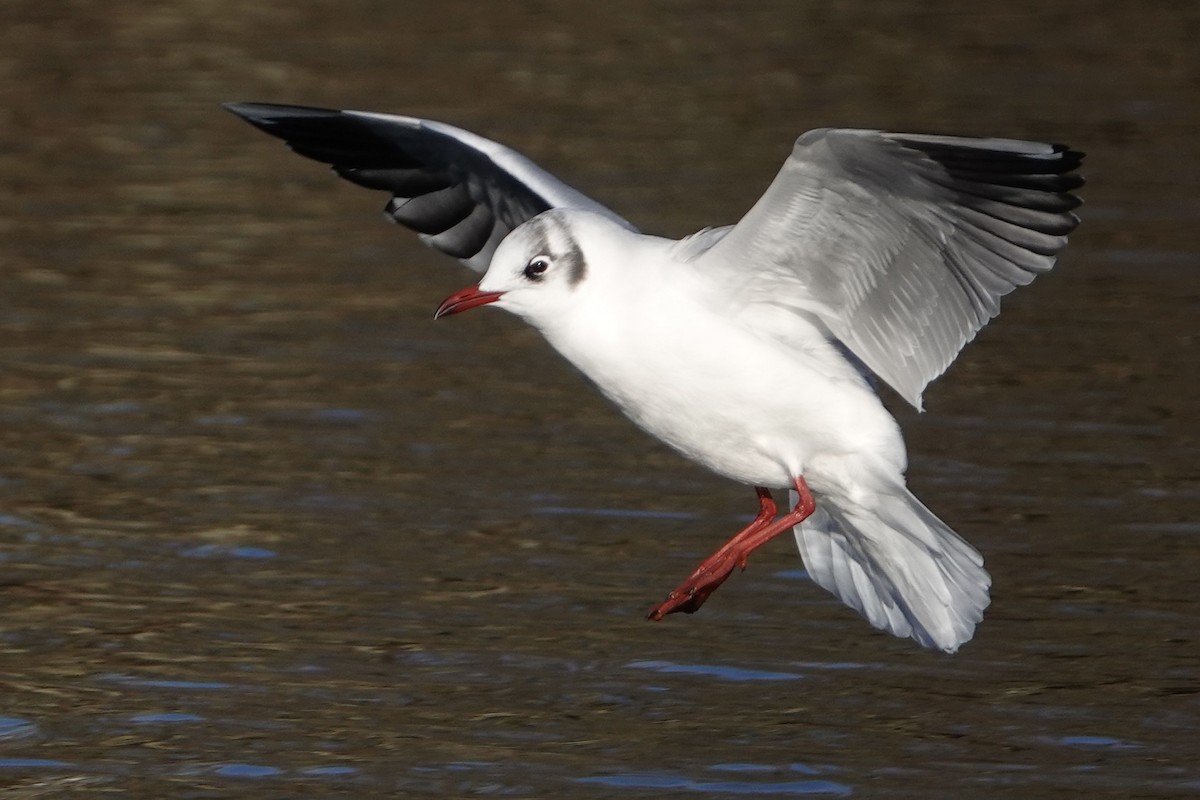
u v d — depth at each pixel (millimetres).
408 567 13531
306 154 11836
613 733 11258
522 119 25297
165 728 11250
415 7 31250
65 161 23625
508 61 28266
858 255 10109
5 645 12281
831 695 11789
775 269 10141
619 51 29062
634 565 13625
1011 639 12578
